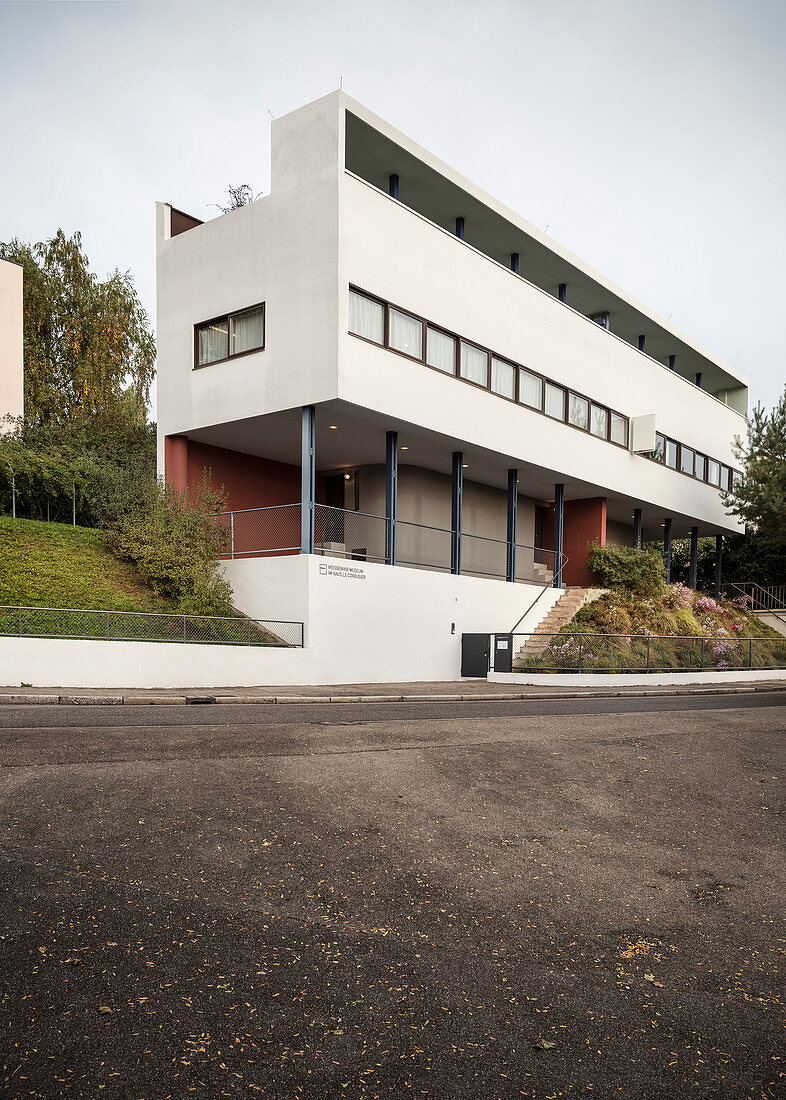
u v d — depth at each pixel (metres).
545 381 24.23
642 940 4.94
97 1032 3.51
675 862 6.35
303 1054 3.46
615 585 26.86
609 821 7.26
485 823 6.90
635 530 30.81
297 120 18.08
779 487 28.66
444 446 21.52
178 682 14.92
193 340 19.89
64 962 4.09
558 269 26.19
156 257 20.80
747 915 5.42
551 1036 3.76
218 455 21.70
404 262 19.11
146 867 5.36
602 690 18.67
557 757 9.51
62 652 13.57
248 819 6.43
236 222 19.16
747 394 39.44
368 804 7.10
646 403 29.73
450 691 16.78
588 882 5.82
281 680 16.52
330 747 9.22
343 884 5.39
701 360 35.28
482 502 27.11
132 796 6.73
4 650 12.99
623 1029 3.87
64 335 33.34
